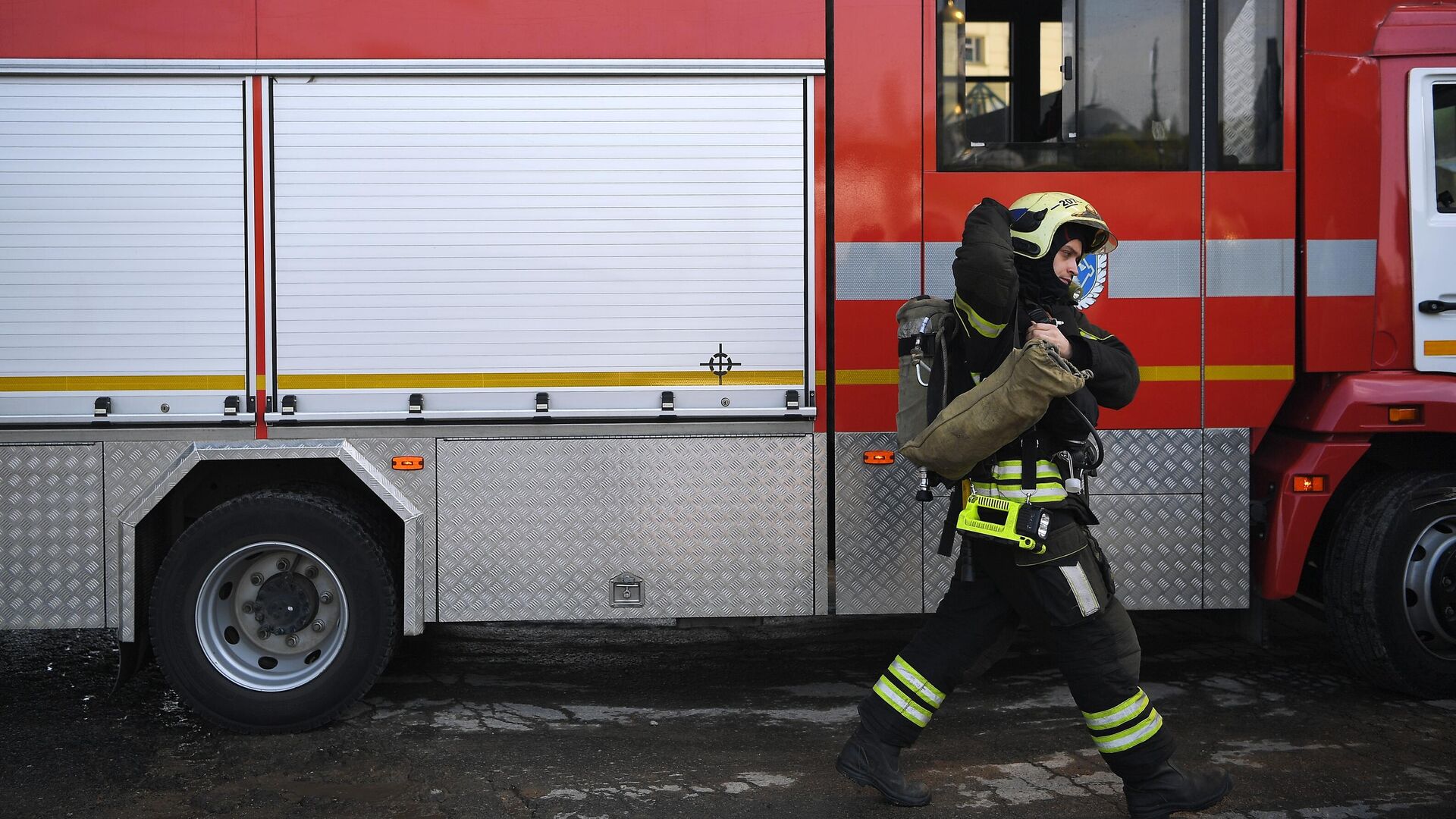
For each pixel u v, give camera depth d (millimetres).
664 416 3891
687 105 3869
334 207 3826
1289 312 4012
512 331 3873
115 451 3814
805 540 3949
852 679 4484
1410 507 4047
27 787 3406
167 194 3797
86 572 3820
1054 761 3584
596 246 3875
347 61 3797
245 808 3260
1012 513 2904
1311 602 4535
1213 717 3977
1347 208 4012
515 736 3838
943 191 3920
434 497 3887
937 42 3916
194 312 3816
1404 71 4012
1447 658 4082
